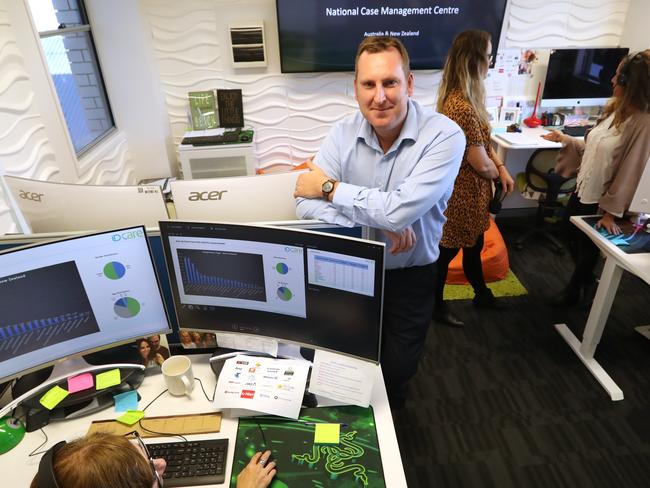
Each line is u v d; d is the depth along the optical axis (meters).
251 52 3.45
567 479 1.85
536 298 2.98
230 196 1.45
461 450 1.98
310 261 1.15
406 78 1.35
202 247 1.22
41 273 1.14
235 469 1.10
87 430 1.21
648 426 2.08
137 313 1.30
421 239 1.54
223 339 1.38
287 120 3.78
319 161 1.59
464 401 2.22
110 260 1.20
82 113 3.12
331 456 1.13
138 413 1.24
